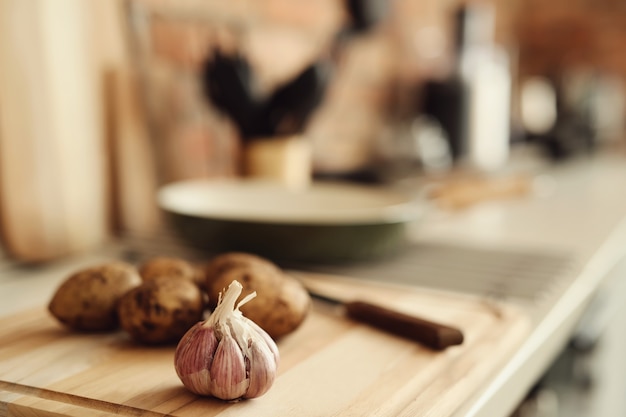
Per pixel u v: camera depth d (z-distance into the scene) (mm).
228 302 618
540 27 3145
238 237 934
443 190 1500
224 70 1204
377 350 706
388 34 2020
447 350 711
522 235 1224
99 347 700
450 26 2432
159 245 1049
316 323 764
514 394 720
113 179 1139
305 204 1149
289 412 605
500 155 2055
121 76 1116
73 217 1014
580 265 1006
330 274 933
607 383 1201
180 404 610
